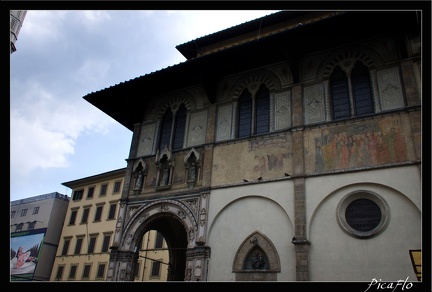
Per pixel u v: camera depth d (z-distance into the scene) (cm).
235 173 1955
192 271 1820
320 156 1767
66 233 5634
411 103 1672
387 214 1520
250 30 2666
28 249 5778
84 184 5862
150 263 4628
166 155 2222
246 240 1775
